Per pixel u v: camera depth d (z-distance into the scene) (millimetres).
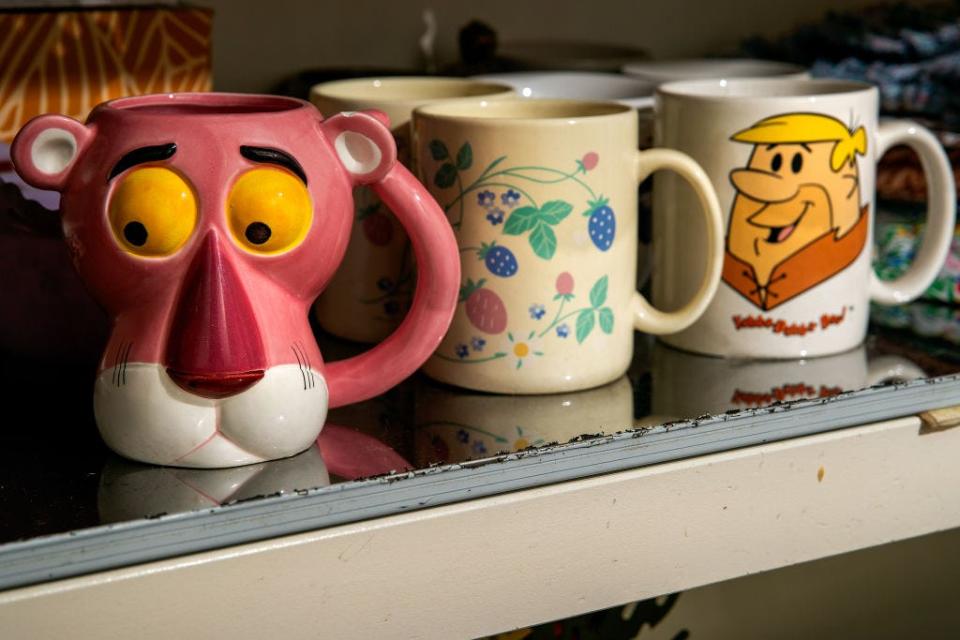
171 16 633
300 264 443
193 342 428
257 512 412
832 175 567
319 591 424
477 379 537
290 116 436
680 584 492
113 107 449
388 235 582
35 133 424
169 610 403
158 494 425
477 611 454
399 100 564
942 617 907
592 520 467
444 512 439
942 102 730
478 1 920
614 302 539
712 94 623
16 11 598
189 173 420
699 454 490
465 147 509
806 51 851
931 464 542
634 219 547
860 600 872
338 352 593
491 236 515
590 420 502
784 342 584
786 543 513
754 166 562
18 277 516
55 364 532
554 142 501
